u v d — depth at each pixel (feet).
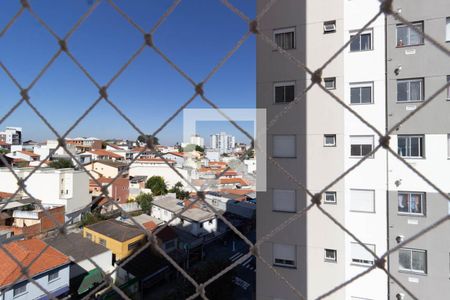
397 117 21.04
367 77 21.48
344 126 21.53
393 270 21.02
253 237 68.54
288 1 22.58
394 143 21.16
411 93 21.01
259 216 22.94
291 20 22.41
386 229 21.13
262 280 22.86
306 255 21.99
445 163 20.26
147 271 45.32
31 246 35.01
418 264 20.74
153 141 6.02
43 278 32.48
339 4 21.68
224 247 64.13
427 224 20.40
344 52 21.83
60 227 6.25
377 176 21.21
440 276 20.16
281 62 22.52
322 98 21.84
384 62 21.26
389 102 21.17
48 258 33.78
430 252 20.35
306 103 22.07
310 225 21.97
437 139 20.39
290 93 22.41
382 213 21.18
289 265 22.44
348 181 21.59
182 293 39.75
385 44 21.25
